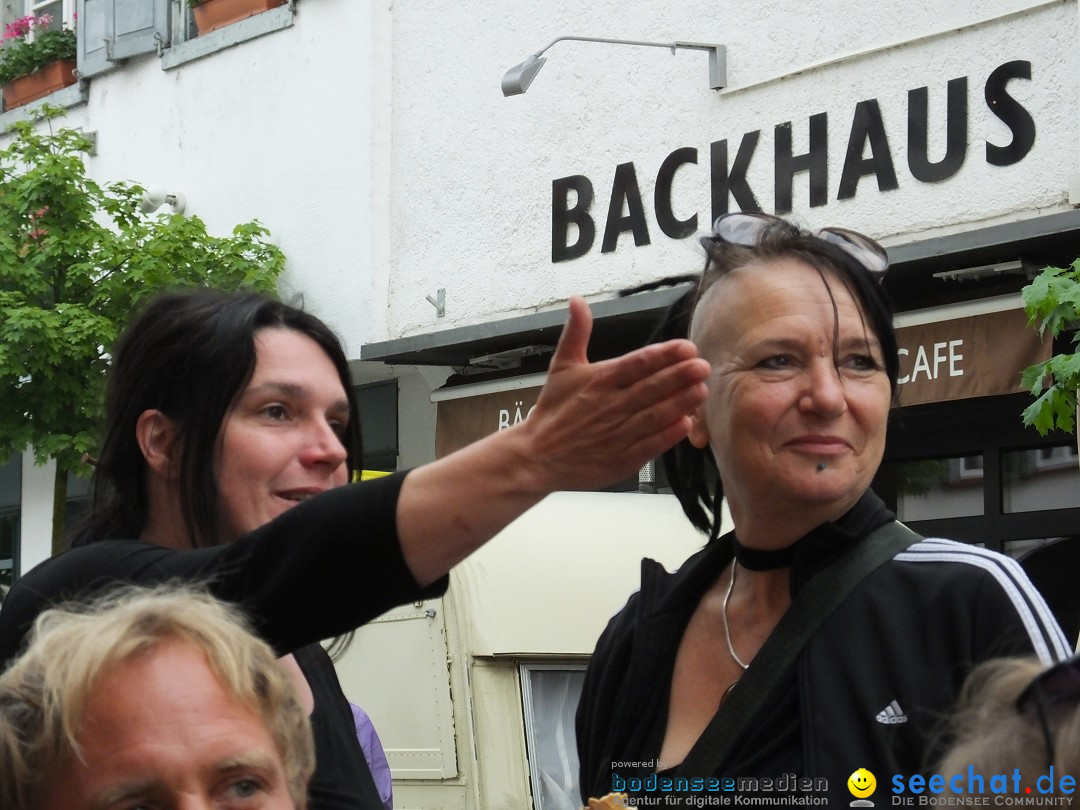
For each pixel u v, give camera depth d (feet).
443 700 21.24
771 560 8.36
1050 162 27.91
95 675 6.13
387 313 40.29
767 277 8.25
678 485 9.59
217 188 45.09
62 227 40.01
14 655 7.66
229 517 8.47
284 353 8.66
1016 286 27.86
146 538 8.74
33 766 6.14
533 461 6.16
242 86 44.39
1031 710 5.43
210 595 6.62
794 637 7.98
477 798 20.58
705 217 33.47
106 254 39.24
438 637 21.42
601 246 35.42
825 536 8.07
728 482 8.39
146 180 47.62
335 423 8.97
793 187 31.94
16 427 39.40
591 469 6.11
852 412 8.13
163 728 6.09
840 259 8.40
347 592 6.47
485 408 36.86
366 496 6.40
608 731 9.19
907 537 8.22
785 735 7.86
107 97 49.16
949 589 7.76
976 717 5.64
